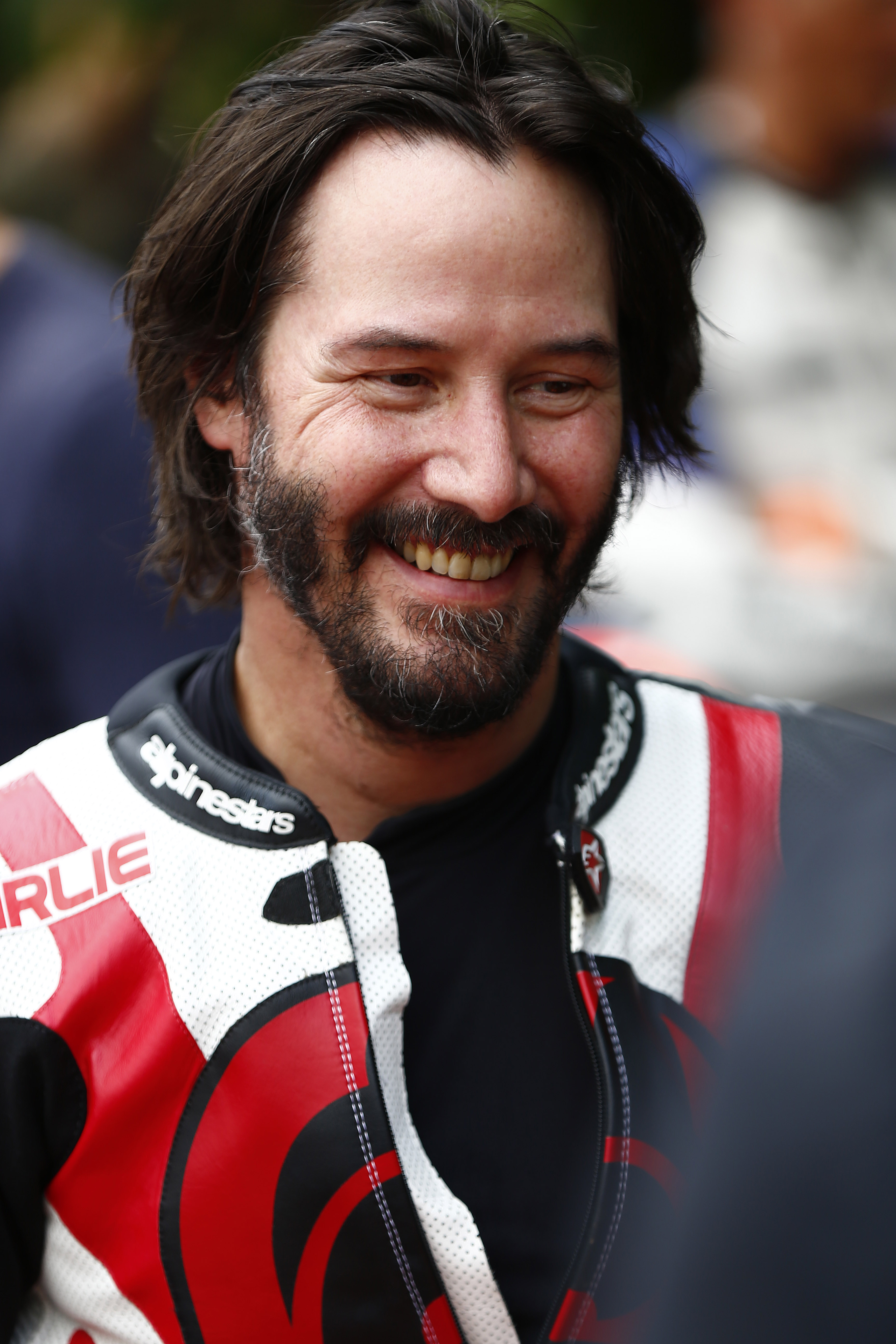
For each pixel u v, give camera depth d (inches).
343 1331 140.0
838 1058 80.2
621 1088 145.1
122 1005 143.6
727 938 155.9
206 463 168.4
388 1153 138.7
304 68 150.7
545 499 147.2
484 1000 151.8
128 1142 142.7
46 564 218.8
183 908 145.3
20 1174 143.6
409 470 142.4
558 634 161.3
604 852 153.9
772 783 165.0
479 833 156.8
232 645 167.6
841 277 366.0
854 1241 78.1
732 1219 82.9
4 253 232.4
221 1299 141.3
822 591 340.5
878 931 82.2
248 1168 140.6
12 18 378.6
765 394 361.4
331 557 146.5
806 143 361.1
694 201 163.0
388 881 147.7
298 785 160.7
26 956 145.6
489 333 138.7
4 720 227.3
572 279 143.2
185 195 159.9
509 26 158.2
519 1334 144.9
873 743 174.4
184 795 150.1
